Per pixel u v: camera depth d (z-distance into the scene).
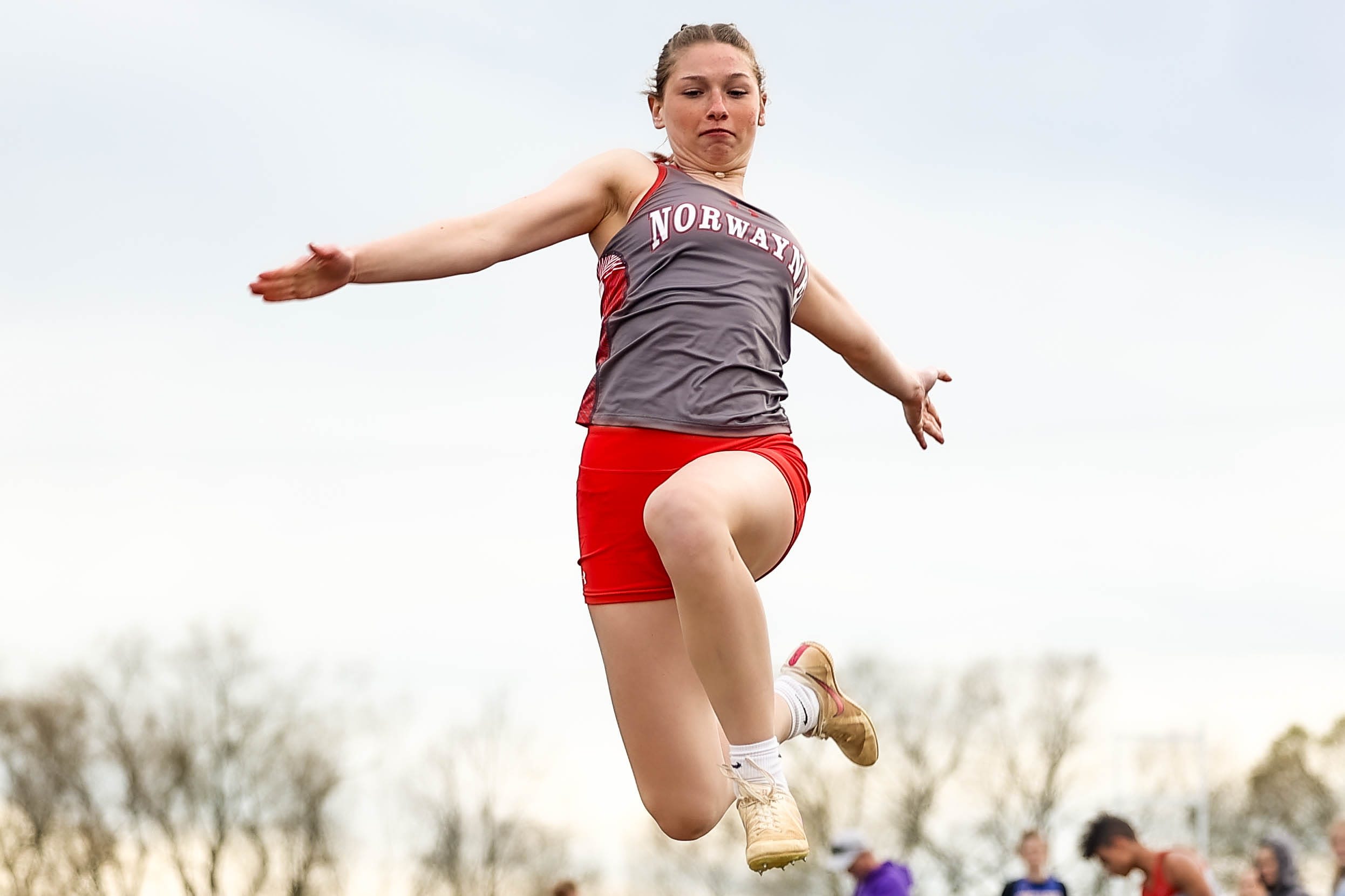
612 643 10.78
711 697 9.44
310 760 129.12
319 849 128.38
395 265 9.06
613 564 10.62
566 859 130.88
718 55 10.64
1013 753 130.38
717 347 10.09
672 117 10.69
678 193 10.38
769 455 10.07
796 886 126.50
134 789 125.50
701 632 9.23
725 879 127.25
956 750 130.75
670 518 9.13
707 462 9.64
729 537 9.21
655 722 10.73
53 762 123.62
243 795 128.38
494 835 130.75
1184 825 110.88
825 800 128.62
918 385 13.68
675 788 10.84
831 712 12.59
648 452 10.16
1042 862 32.44
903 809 128.88
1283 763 116.94
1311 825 115.50
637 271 10.23
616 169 10.45
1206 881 24.41
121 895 123.69
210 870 126.12
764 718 9.40
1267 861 29.70
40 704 124.06
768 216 10.64
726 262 10.22
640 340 10.20
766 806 9.27
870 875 31.20
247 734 128.88
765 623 9.40
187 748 126.81
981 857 130.00
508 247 9.77
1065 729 130.12
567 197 10.13
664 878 128.50
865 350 12.83
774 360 10.53
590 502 10.62
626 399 10.26
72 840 124.06
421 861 131.38
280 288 8.56
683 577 9.13
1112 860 25.41
